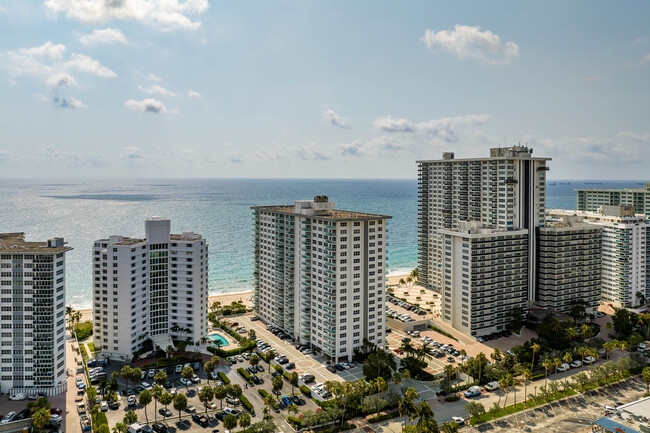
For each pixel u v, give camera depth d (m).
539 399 153.38
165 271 198.38
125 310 183.75
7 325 151.38
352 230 181.50
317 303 190.00
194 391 159.12
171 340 196.12
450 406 150.62
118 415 142.00
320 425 137.25
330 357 182.12
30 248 154.75
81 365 179.00
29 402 147.50
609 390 162.50
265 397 148.12
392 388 162.25
